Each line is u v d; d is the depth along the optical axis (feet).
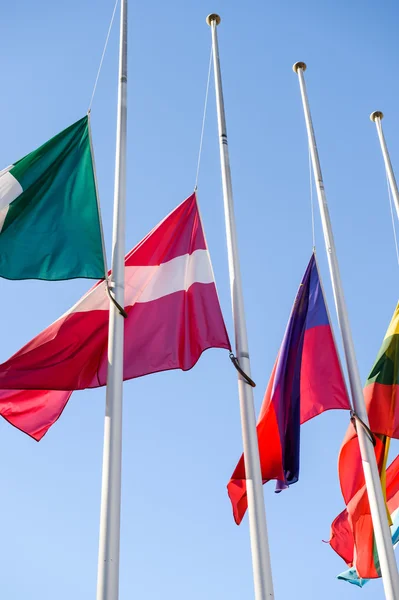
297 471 44.01
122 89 49.73
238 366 42.29
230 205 49.47
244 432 40.45
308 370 47.75
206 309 44.83
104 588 32.14
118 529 33.94
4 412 44.09
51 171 46.73
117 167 46.19
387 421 48.16
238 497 43.83
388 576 40.34
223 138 53.26
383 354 50.90
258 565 36.35
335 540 52.49
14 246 43.32
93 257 43.60
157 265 47.55
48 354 42.91
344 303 50.31
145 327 44.52
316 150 58.29
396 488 55.01
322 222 54.44
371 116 64.28
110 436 36.22
